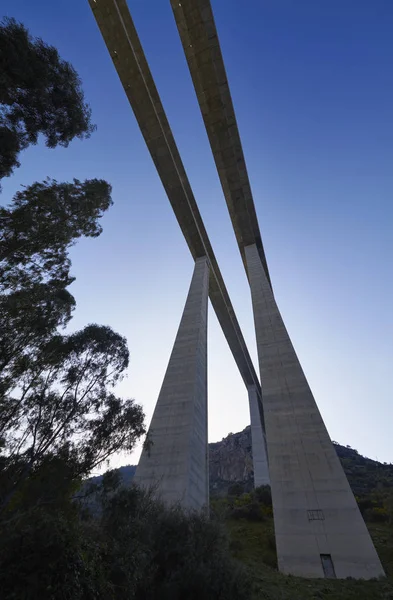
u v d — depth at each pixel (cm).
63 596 427
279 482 1388
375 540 1581
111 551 568
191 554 651
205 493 1535
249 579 704
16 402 885
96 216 1188
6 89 769
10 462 759
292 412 1642
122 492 763
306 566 1108
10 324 952
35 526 506
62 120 897
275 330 2197
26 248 1007
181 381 1848
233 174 3112
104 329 1088
